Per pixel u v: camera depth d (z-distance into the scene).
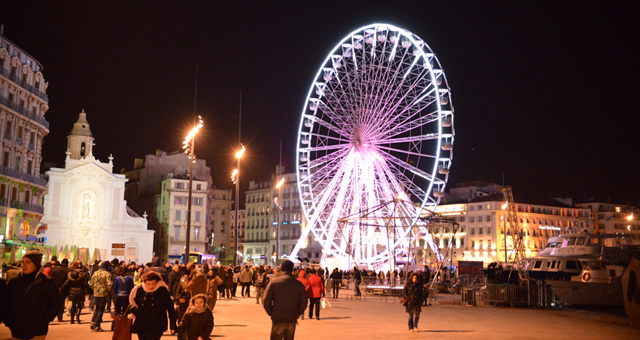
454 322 27.02
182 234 119.50
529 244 142.00
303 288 13.47
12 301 10.27
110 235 103.31
